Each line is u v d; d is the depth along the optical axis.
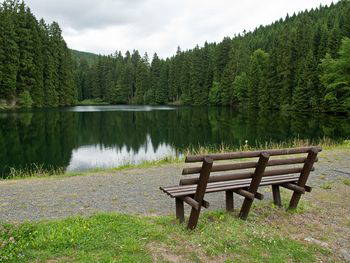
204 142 27.03
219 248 4.86
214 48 108.94
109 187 9.37
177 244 4.92
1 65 57.28
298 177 6.91
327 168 11.68
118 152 22.84
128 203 7.72
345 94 45.41
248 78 76.12
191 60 100.75
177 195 5.40
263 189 8.66
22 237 5.07
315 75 55.59
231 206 6.63
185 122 44.44
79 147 24.86
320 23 85.44
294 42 67.56
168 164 13.44
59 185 9.67
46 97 71.31
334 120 43.41
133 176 10.94
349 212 6.87
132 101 115.00
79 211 7.12
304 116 50.41
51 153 22.36
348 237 5.59
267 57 79.19
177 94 106.12
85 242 4.80
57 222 5.75
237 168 5.52
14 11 69.00
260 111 65.00
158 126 39.47
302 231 5.74
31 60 64.56
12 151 22.86
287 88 63.25
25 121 39.75
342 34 57.16
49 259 4.36
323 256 4.86
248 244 5.06
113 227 5.37
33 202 7.84
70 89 85.12
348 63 43.12
